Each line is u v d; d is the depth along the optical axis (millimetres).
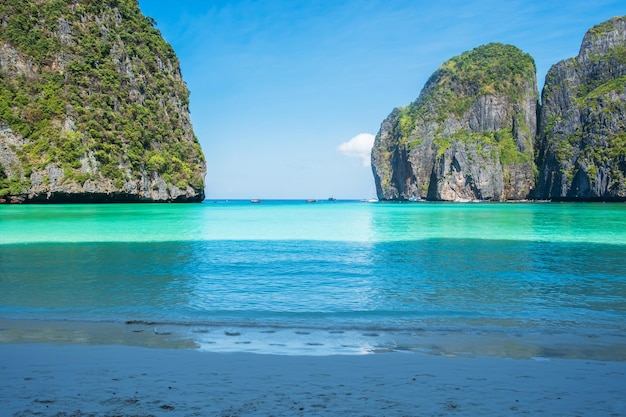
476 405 5516
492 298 12594
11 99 73938
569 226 38812
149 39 102375
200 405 5418
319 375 6570
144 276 15695
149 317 10367
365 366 7020
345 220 46406
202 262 18891
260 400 5594
